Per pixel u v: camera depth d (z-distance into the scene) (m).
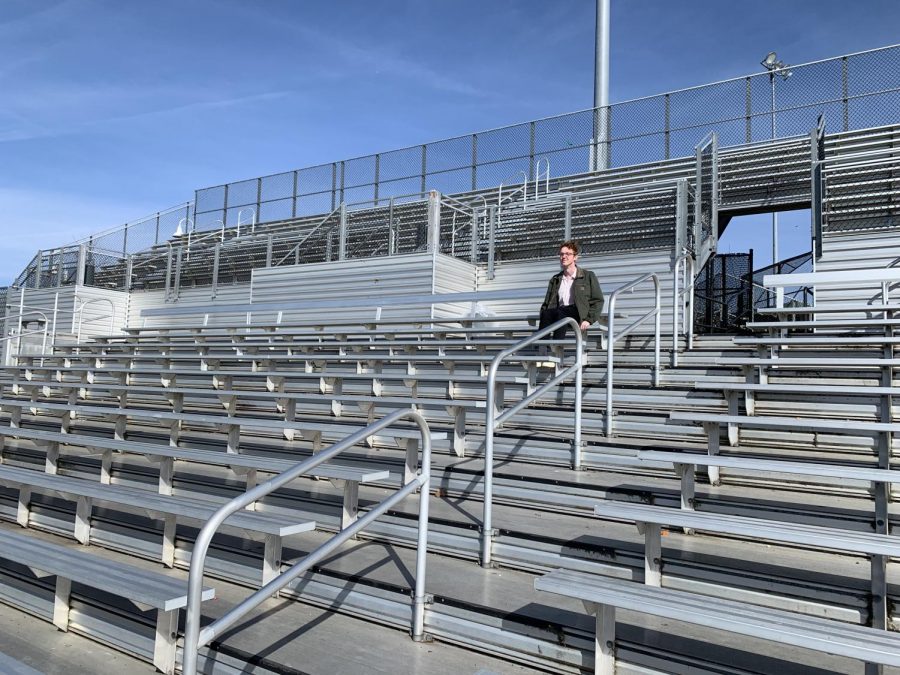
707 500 3.81
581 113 14.82
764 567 3.16
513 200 14.87
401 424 5.40
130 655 3.08
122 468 5.42
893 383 5.30
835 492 4.12
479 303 11.79
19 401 6.37
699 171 10.59
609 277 10.63
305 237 13.74
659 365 6.20
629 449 4.66
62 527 4.61
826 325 5.42
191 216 19.52
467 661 2.80
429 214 11.65
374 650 2.86
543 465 4.91
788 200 12.01
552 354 6.72
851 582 2.98
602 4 14.80
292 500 4.37
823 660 2.53
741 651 2.58
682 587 3.18
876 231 8.88
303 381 8.35
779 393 5.39
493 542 3.62
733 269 12.09
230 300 15.09
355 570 3.40
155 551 4.06
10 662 2.66
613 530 3.75
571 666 2.70
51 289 16.92
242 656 2.77
